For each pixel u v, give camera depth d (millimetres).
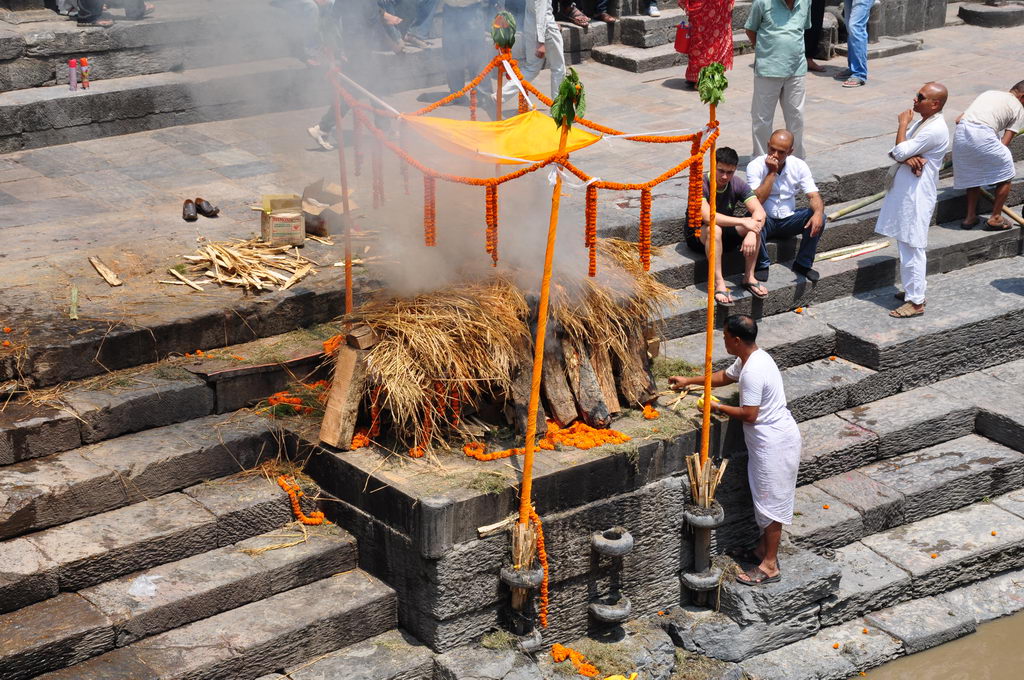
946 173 13656
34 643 7145
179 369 8953
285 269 9938
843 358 11094
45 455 8258
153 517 8117
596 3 17703
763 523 8922
